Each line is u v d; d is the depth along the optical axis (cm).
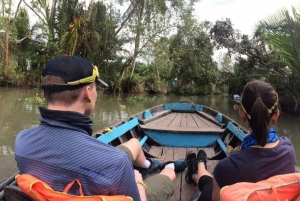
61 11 1917
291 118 1366
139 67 2853
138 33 2038
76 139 129
